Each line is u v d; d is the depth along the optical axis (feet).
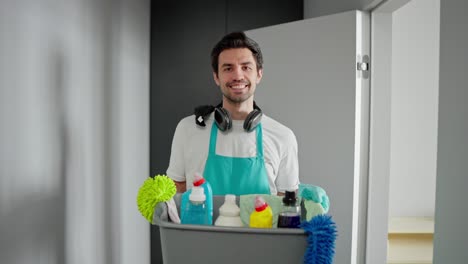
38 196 4.83
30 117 4.58
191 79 11.51
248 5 11.43
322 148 8.04
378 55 7.64
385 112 7.65
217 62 4.89
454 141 4.35
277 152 5.06
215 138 4.95
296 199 3.76
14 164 4.25
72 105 5.85
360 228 7.72
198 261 3.40
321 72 8.04
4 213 4.08
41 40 4.83
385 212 7.68
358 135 7.61
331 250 3.16
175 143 5.20
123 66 8.81
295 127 8.47
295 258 3.28
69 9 5.72
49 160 5.11
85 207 6.49
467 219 4.07
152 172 11.61
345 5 8.28
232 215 3.98
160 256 11.81
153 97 11.56
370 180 7.66
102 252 7.46
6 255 4.15
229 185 4.89
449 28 4.48
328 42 7.91
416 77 12.43
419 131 12.50
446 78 4.55
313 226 3.19
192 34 11.49
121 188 8.73
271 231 3.25
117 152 8.38
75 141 5.99
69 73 5.72
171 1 11.50
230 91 4.75
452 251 4.37
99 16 7.14
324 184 8.01
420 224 11.89
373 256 7.68
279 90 8.71
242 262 3.34
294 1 11.46
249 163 4.87
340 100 7.75
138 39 10.18
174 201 4.17
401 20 12.42
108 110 7.73
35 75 4.69
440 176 4.67
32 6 4.59
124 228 9.04
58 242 5.45
